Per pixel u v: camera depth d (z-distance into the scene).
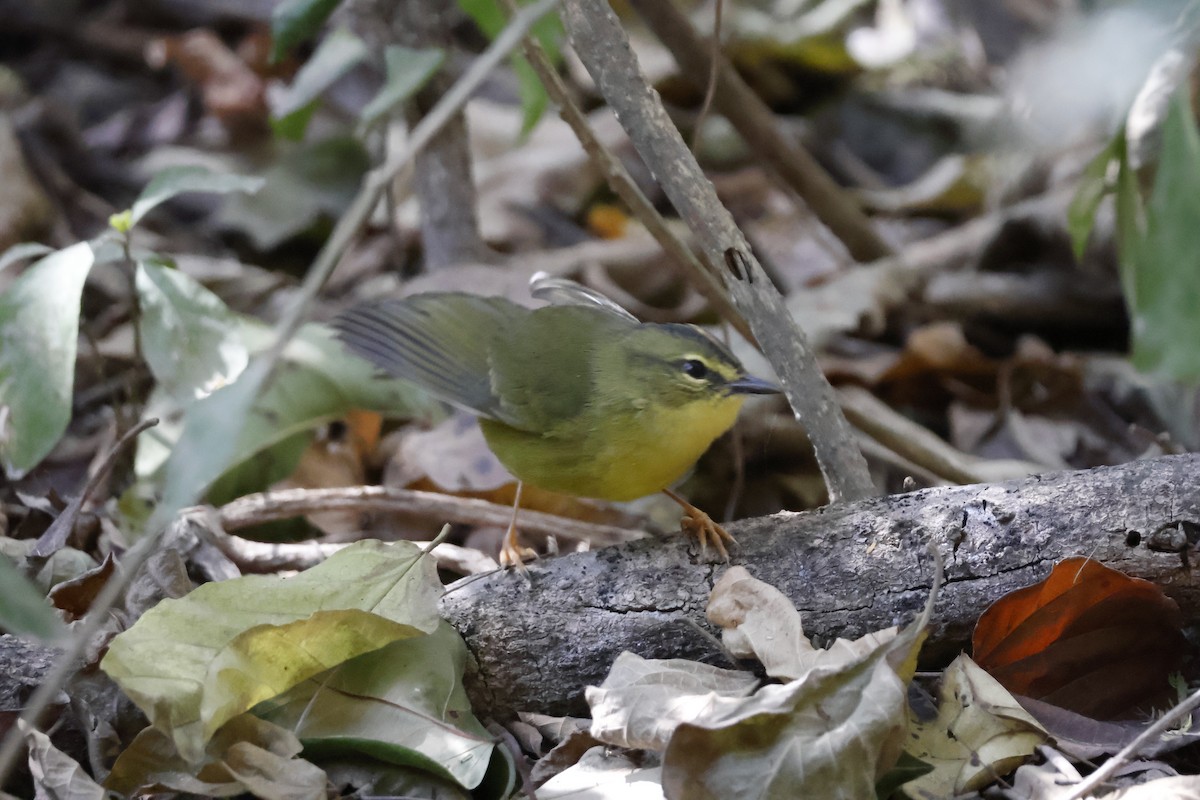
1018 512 7.33
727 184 17.14
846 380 12.80
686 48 12.13
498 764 6.91
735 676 7.11
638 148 8.29
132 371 10.76
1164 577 7.17
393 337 8.97
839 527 7.59
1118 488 7.28
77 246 9.09
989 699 6.80
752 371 12.41
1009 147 14.59
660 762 6.71
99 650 7.27
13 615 5.19
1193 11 5.33
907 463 11.58
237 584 7.13
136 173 16.48
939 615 7.33
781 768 6.04
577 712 7.62
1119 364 12.92
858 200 16.58
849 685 6.16
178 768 6.68
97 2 19.39
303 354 11.32
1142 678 7.36
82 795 6.54
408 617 7.17
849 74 18.53
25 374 8.76
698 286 9.53
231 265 14.73
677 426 8.68
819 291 13.89
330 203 15.91
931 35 18.45
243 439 10.66
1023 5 17.27
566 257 14.60
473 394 8.74
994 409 12.88
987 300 13.93
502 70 18.11
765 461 11.98
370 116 8.73
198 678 6.68
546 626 7.54
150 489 10.24
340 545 9.23
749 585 7.19
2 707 7.17
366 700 7.08
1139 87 6.41
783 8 18.69
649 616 7.53
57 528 8.79
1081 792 6.09
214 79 17.56
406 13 12.08
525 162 16.73
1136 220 7.48
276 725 6.81
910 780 6.32
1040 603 7.13
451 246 13.32
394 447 11.90
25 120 16.41
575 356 8.73
